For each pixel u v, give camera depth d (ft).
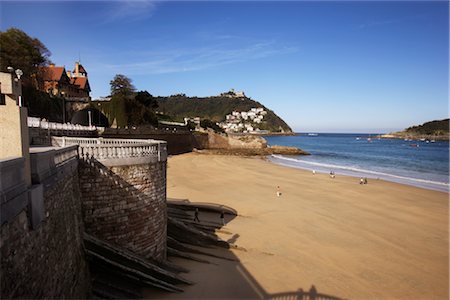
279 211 105.40
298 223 93.45
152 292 48.55
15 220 20.84
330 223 94.38
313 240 80.28
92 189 47.55
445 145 538.06
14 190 20.79
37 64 196.85
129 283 47.06
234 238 79.56
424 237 84.43
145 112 277.44
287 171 196.75
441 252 74.95
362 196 130.21
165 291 49.39
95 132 160.45
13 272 19.92
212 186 141.69
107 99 279.69
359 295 55.31
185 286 52.60
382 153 375.86
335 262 67.92
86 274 41.96
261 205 112.27
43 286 25.58
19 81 25.30
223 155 291.38
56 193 32.01
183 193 124.88
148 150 54.60
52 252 28.84
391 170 219.82
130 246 51.75
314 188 144.66
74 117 183.42
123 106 242.58
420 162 273.13
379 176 188.24
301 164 248.73
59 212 32.73
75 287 35.91
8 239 19.44
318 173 191.62
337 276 61.72
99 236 48.32
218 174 175.94
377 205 116.37
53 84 245.65
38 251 24.91
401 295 55.77
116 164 49.55
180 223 70.95
